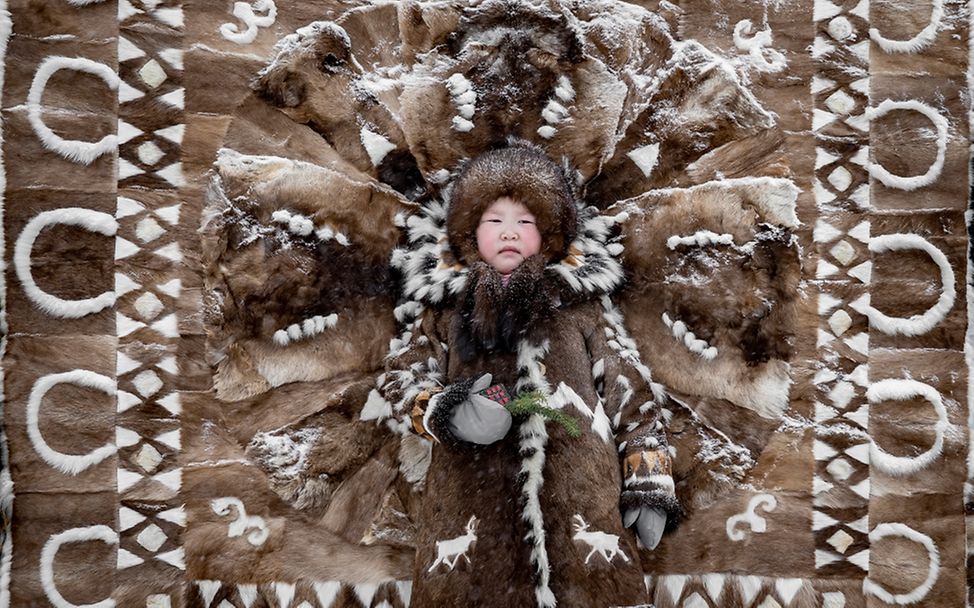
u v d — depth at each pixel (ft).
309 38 6.13
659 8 6.35
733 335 6.04
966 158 6.29
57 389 5.89
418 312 5.88
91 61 6.02
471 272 5.30
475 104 6.08
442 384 5.39
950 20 6.34
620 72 6.24
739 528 6.04
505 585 4.62
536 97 6.10
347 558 5.96
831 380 6.15
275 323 5.96
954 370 6.19
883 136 6.30
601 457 5.00
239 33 6.15
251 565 5.91
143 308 5.95
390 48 6.28
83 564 5.82
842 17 6.27
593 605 4.59
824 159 6.27
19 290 5.90
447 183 6.07
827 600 6.01
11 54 5.98
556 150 6.10
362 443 6.00
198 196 6.01
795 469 6.08
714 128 6.19
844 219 6.25
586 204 6.19
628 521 5.06
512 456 4.84
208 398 5.95
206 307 5.96
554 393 5.02
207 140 6.06
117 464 5.89
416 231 6.01
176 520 5.88
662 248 6.07
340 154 6.15
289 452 5.92
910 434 6.14
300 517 5.97
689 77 6.21
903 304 6.22
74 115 5.99
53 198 5.94
